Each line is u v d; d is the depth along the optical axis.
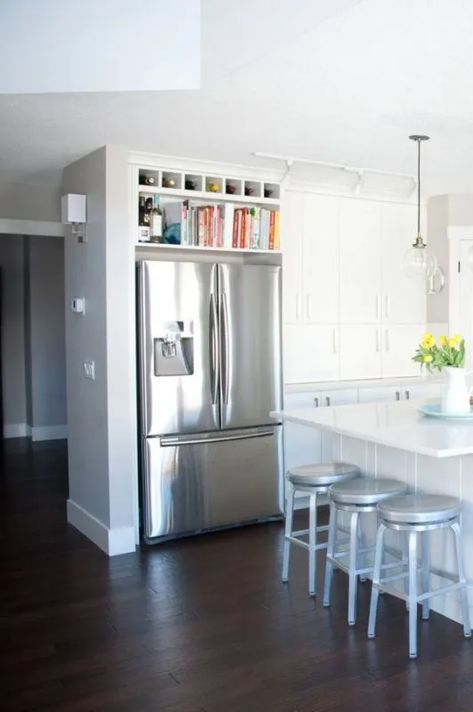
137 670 2.71
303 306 5.14
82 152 4.18
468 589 3.03
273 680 2.61
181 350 4.35
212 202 4.70
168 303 4.27
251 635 2.99
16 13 2.81
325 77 2.86
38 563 3.95
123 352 4.11
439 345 5.65
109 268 4.05
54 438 7.96
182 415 4.34
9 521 4.79
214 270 4.44
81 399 4.48
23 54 2.83
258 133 3.78
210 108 3.29
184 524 4.36
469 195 5.65
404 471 3.38
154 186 4.35
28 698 2.51
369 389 5.25
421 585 3.23
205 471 4.44
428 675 2.64
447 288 5.65
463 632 2.99
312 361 5.22
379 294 5.54
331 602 3.35
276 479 4.75
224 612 3.24
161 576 3.73
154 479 4.25
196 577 3.71
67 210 4.26
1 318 7.95
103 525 4.18
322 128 3.67
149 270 4.20
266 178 4.79
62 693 2.55
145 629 3.07
